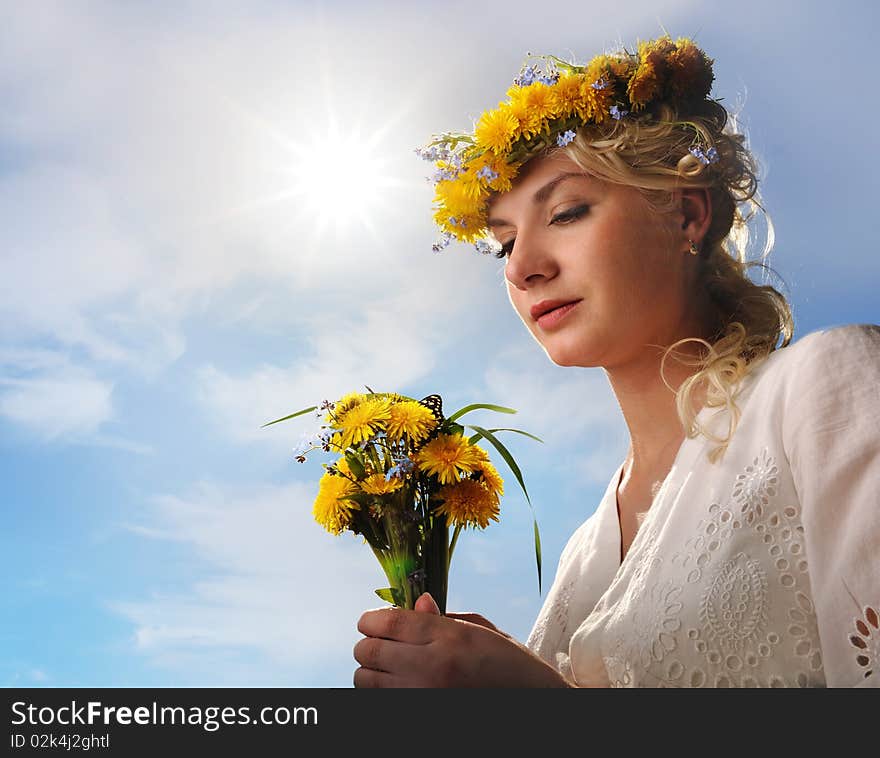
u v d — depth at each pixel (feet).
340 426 4.43
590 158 4.27
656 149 4.35
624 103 4.48
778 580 3.49
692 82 4.54
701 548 3.69
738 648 3.48
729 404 3.94
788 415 3.61
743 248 4.95
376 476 4.34
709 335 4.48
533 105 4.44
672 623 3.61
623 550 4.63
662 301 4.32
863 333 3.60
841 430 3.34
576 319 4.33
